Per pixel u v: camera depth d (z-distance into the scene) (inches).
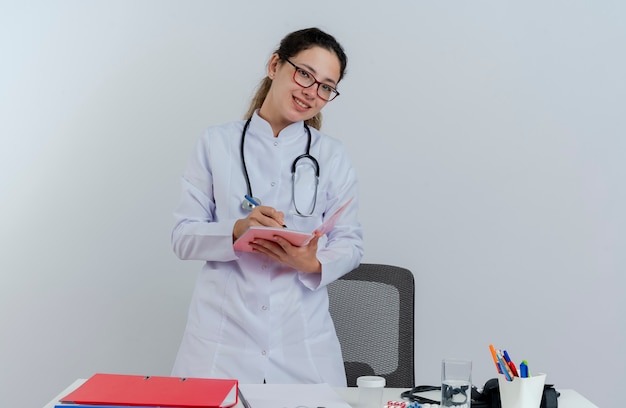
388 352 83.7
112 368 116.3
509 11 117.6
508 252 117.9
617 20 117.3
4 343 115.4
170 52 117.1
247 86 117.5
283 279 74.3
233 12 117.4
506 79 117.7
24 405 115.6
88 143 116.3
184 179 77.9
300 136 79.4
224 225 72.2
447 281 118.2
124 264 116.6
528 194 118.0
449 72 118.0
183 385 55.6
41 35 115.8
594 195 117.7
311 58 73.8
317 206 77.9
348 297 85.9
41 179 115.8
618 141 117.6
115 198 116.6
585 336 117.7
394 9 117.8
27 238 115.8
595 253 117.7
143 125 116.9
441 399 58.5
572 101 117.8
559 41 117.6
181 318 116.7
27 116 115.8
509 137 118.0
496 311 117.9
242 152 76.9
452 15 117.8
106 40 116.4
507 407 55.6
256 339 73.2
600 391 117.7
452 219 118.2
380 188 118.4
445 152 118.1
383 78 118.1
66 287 116.0
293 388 63.3
